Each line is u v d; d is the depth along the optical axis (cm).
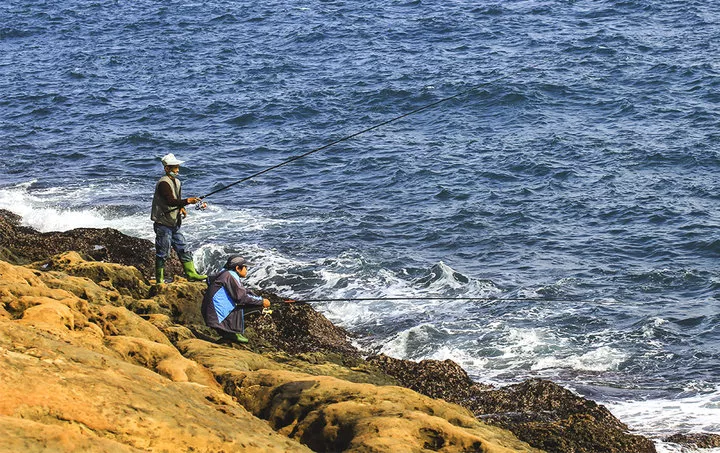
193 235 2820
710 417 1634
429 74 5259
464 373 1675
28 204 3138
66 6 8406
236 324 1484
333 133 4231
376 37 6450
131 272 1772
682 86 4734
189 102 4909
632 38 5922
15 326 945
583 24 6462
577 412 1528
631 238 2798
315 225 2941
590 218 2997
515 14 6919
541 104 4553
